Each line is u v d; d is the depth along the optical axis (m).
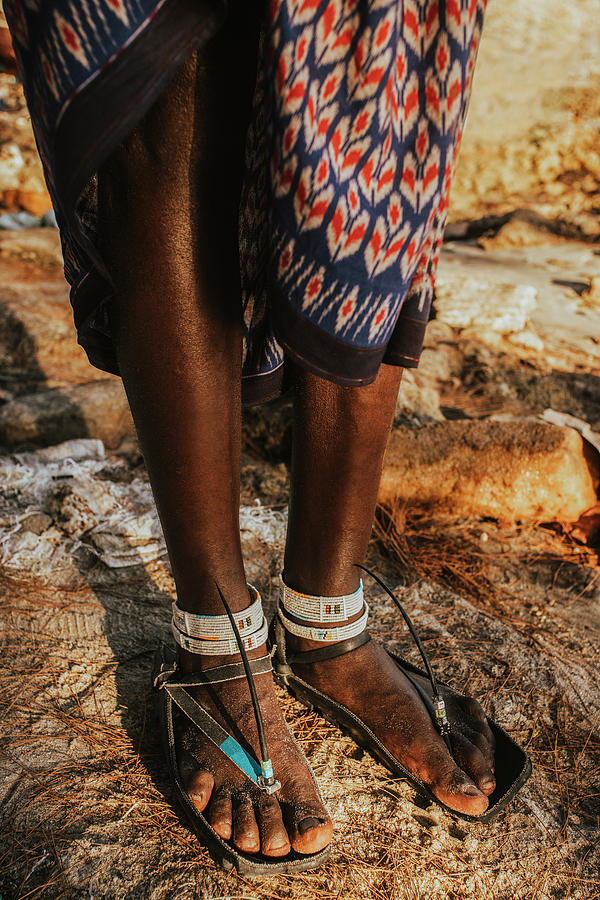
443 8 0.81
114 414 2.50
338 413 1.07
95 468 2.21
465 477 2.11
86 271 0.95
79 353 3.22
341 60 0.77
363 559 1.23
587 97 7.69
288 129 0.77
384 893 1.04
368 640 1.27
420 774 1.13
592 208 6.92
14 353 3.14
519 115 7.68
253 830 1.02
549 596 1.79
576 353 3.58
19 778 1.17
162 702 1.19
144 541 1.85
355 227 0.82
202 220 0.89
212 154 0.86
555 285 4.76
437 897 1.04
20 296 3.71
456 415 2.79
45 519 1.87
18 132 6.91
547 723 1.37
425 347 3.36
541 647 1.58
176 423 0.98
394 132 0.81
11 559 1.73
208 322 0.94
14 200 6.02
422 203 0.86
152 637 1.51
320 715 1.33
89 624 1.54
